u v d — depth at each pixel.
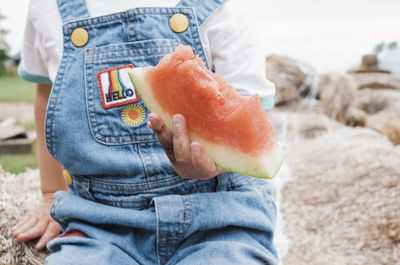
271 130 0.83
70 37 1.11
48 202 1.43
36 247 1.29
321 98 5.54
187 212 1.03
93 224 1.09
